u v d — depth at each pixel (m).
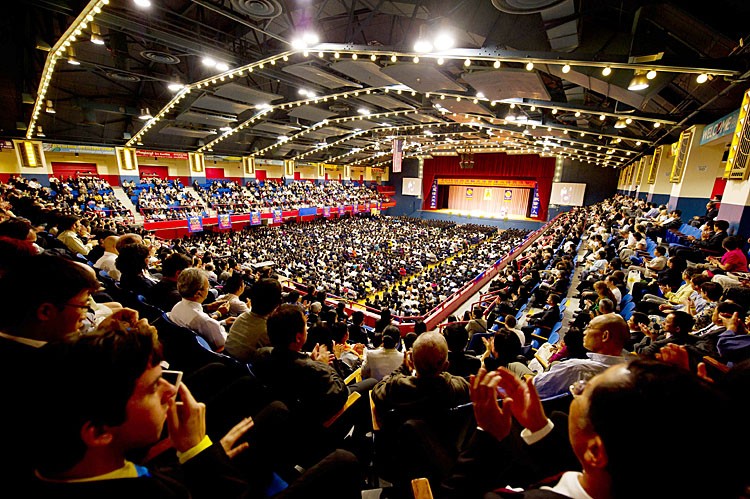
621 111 12.38
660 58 6.84
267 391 2.32
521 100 13.97
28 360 0.98
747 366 1.17
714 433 0.71
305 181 41.06
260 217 30.66
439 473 1.62
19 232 3.12
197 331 3.11
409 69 11.40
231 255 20.22
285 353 2.37
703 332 3.62
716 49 6.90
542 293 8.00
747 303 3.11
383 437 2.23
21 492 0.85
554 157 36.88
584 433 0.89
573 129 16.84
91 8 9.14
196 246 21.53
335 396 2.31
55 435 0.86
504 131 21.86
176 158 28.23
